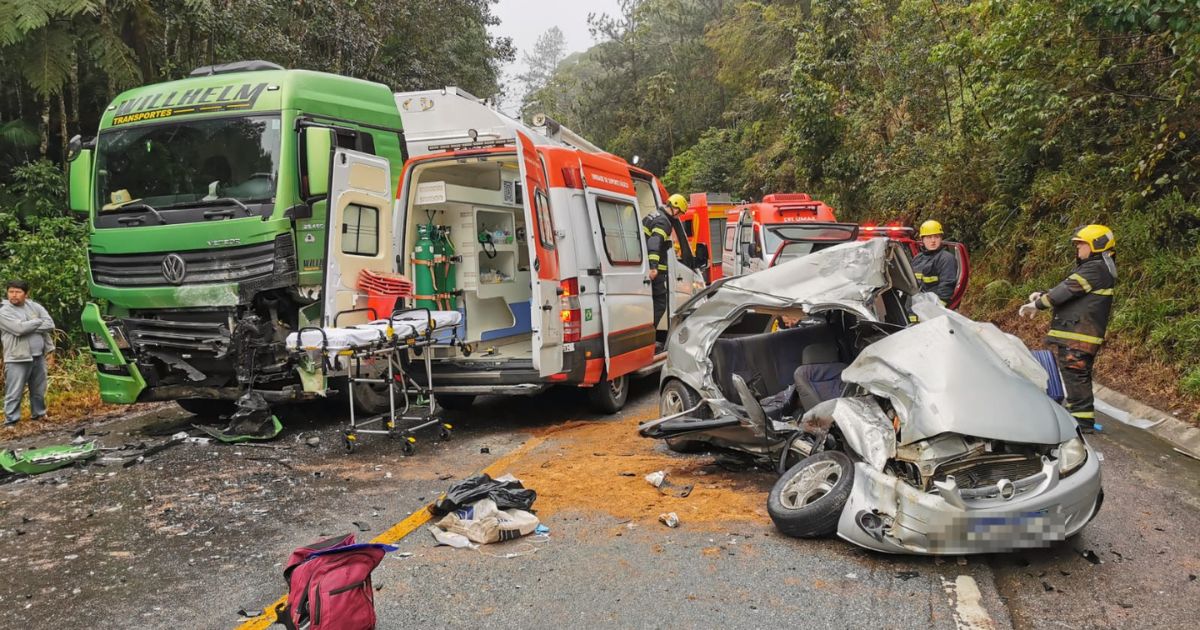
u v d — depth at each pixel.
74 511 5.38
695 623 3.64
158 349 7.62
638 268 8.95
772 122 30.52
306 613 3.10
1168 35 9.76
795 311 5.74
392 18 20.39
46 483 6.03
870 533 4.16
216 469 6.32
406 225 8.04
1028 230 13.58
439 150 8.52
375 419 7.57
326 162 7.12
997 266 14.20
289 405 8.85
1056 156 13.49
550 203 7.42
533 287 7.07
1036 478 4.16
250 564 4.42
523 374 7.40
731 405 5.89
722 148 34.44
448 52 23.72
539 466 6.28
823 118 19.62
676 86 42.81
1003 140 13.79
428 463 6.48
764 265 11.61
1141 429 7.73
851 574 4.15
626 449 6.80
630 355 8.52
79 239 11.99
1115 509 5.28
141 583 4.19
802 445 5.12
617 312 8.23
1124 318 9.82
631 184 9.23
